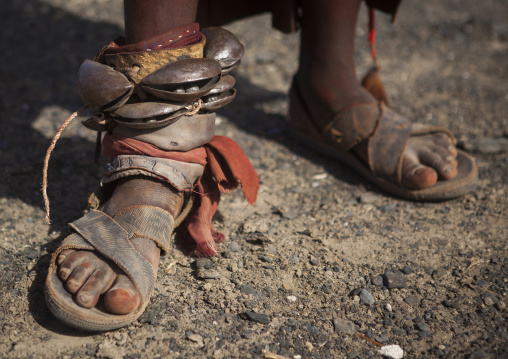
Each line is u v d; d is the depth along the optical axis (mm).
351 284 1098
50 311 1021
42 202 1220
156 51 1027
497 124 1451
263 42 1977
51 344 1008
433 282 1102
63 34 1982
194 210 1130
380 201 1248
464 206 1234
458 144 1376
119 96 1020
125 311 1002
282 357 1004
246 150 1368
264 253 1132
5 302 1052
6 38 1934
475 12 2232
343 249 1149
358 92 1273
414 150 1257
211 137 1093
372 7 1313
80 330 1021
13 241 1139
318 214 1218
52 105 1513
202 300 1064
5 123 1429
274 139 1405
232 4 1260
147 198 1060
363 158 1276
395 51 1922
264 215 1209
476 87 1650
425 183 1217
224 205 1227
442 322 1052
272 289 1085
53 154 1337
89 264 1019
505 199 1246
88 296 996
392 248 1154
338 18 1238
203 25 1198
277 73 1772
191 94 1031
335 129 1291
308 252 1140
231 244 1143
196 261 1105
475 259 1133
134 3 1030
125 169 1058
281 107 1540
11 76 1671
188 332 1024
